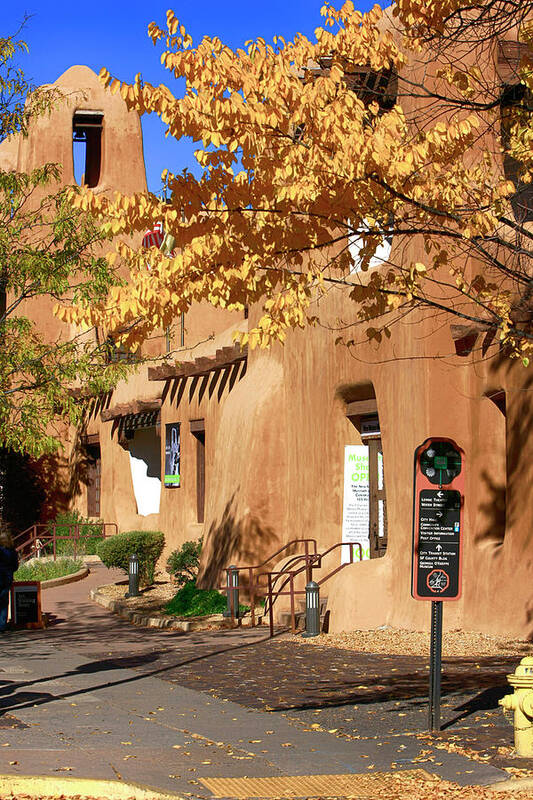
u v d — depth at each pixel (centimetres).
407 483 1501
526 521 1315
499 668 1134
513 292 1104
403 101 1426
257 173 834
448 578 873
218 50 823
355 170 802
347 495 1717
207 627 1727
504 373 1362
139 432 3247
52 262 1736
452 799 669
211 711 994
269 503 1981
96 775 738
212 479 2184
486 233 931
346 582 1584
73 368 1744
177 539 2645
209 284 829
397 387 1537
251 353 2155
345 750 812
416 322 1345
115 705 1031
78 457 3609
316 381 1822
